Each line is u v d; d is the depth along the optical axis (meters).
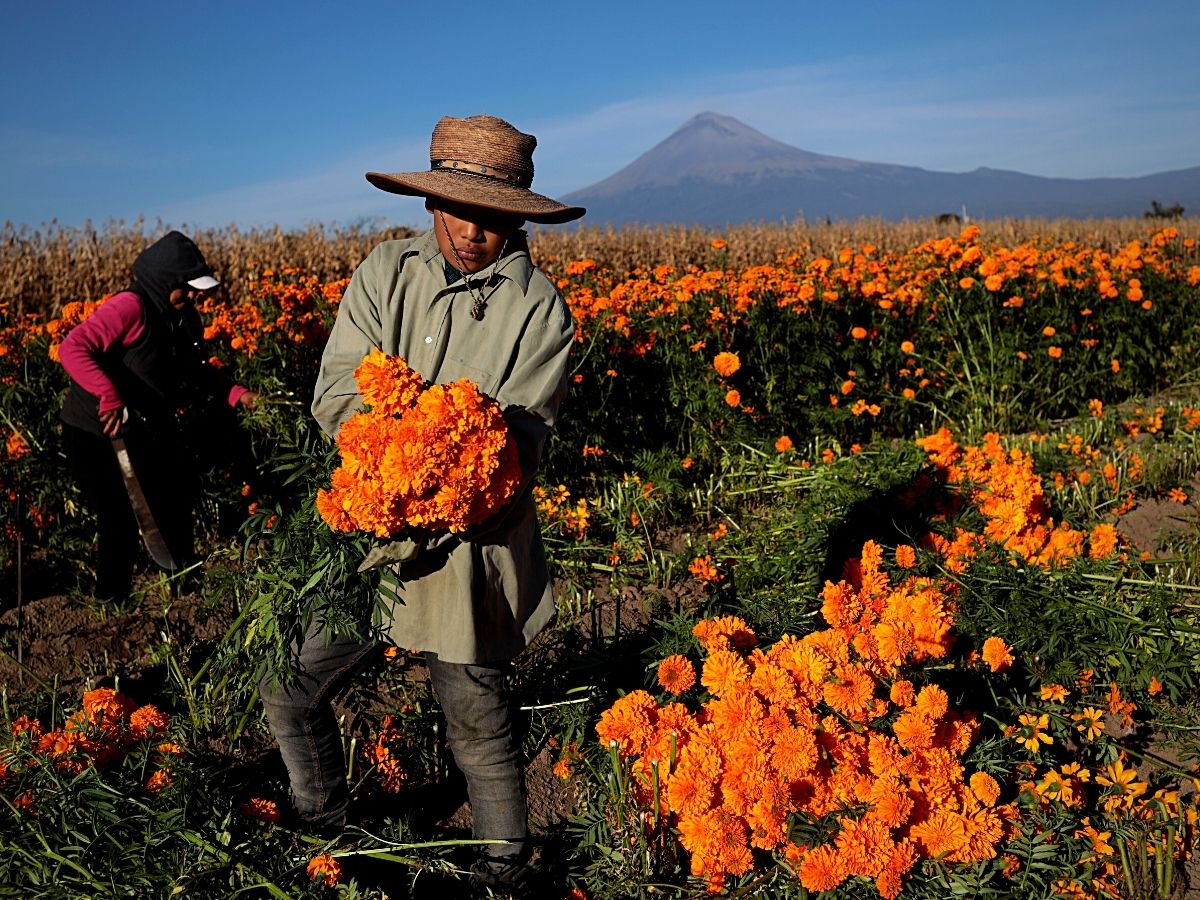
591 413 5.95
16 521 4.49
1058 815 2.82
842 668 2.77
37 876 2.22
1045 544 4.18
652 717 2.68
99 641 4.11
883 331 7.73
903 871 2.51
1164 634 3.59
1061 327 8.07
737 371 6.78
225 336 6.00
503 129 2.38
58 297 14.10
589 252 22.22
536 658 3.87
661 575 4.76
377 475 2.06
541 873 2.71
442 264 2.41
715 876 2.48
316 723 2.62
